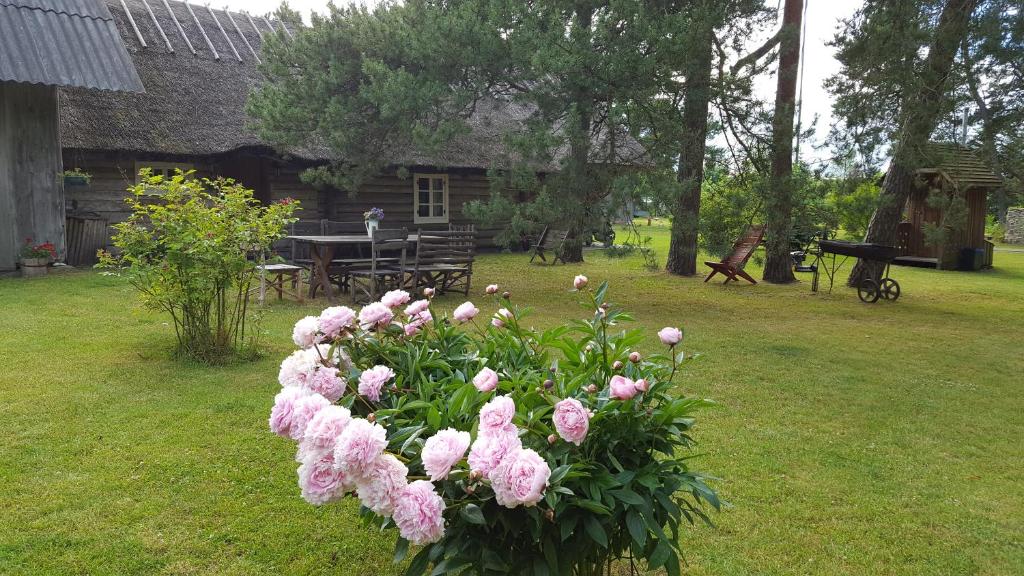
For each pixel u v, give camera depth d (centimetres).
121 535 308
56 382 530
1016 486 400
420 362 270
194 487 358
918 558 314
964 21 970
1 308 832
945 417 529
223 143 1463
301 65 1198
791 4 1349
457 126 1056
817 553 315
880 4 1066
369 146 1248
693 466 412
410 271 952
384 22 1142
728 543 322
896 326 935
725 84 1016
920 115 1003
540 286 1226
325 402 209
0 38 1053
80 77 1085
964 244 1803
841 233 2025
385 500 178
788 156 1188
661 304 1077
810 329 893
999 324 966
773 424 497
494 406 194
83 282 1056
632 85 926
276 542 308
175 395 506
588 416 198
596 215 959
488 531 208
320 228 1102
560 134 944
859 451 449
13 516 321
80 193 1361
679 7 1043
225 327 643
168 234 585
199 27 1791
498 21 973
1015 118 945
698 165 1034
